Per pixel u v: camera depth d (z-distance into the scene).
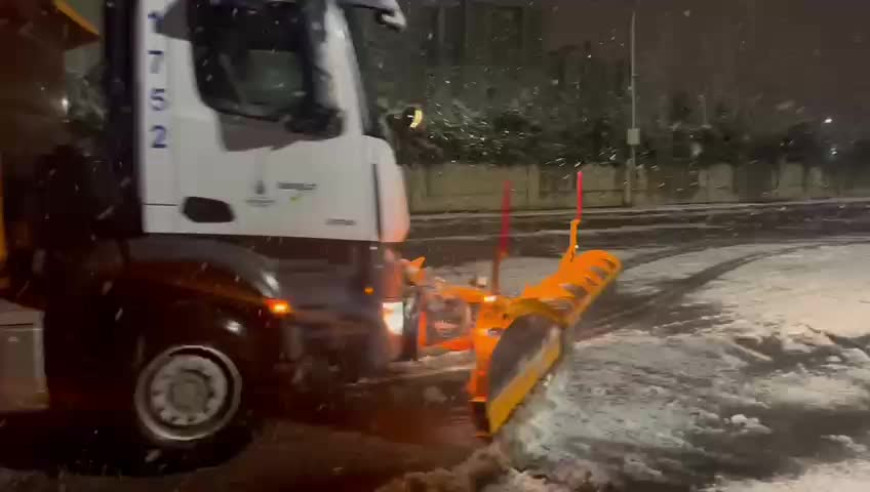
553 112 31.36
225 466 4.91
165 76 4.88
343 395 6.04
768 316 8.91
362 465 4.93
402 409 5.91
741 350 7.45
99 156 5.07
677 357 7.20
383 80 5.45
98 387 4.89
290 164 5.04
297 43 4.98
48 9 5.38
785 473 4.73
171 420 4.89
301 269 5.16
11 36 5.01
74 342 4.86
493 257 14.45
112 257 4.82
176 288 4.85
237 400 4.97
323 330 5.19
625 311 9.31
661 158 31.14
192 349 4.88
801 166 33.28
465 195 27.17
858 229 20.16
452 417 5.77
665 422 5.56
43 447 5.16
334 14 5.02
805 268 12.59
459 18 31.81
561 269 7.51
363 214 5.16
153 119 4.88
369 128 5.17
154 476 4.76
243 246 5.06
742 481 4.62
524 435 5.14
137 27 4.86
